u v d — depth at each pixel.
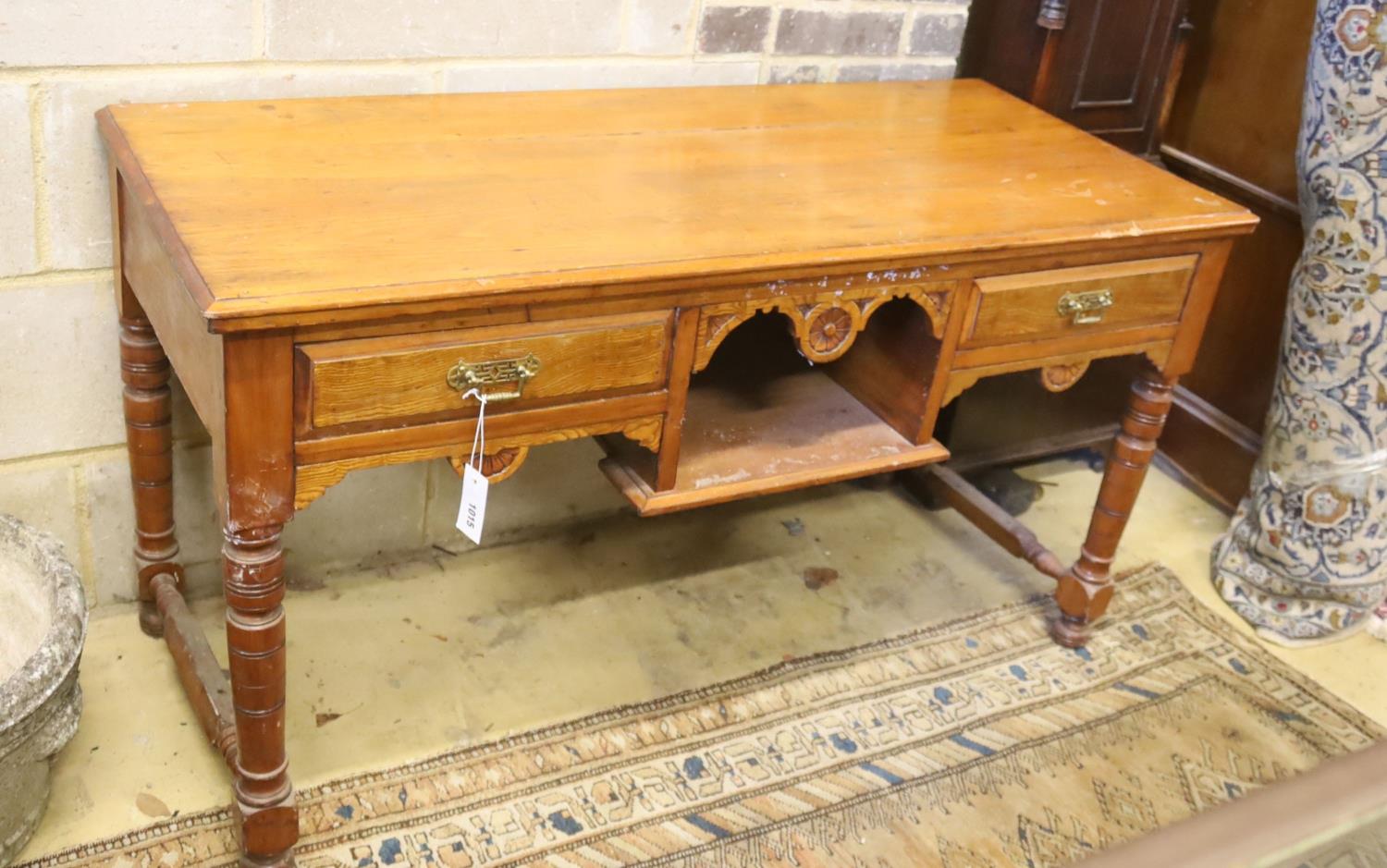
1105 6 2.26
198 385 1.29
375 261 1.25
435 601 2.04
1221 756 1.92
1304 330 2.07
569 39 1.86
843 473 1.65
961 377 1.67
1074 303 1.69
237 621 1.33
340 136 1.57
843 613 2.14
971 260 1.55
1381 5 1.82
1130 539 2.46
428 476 2.06
